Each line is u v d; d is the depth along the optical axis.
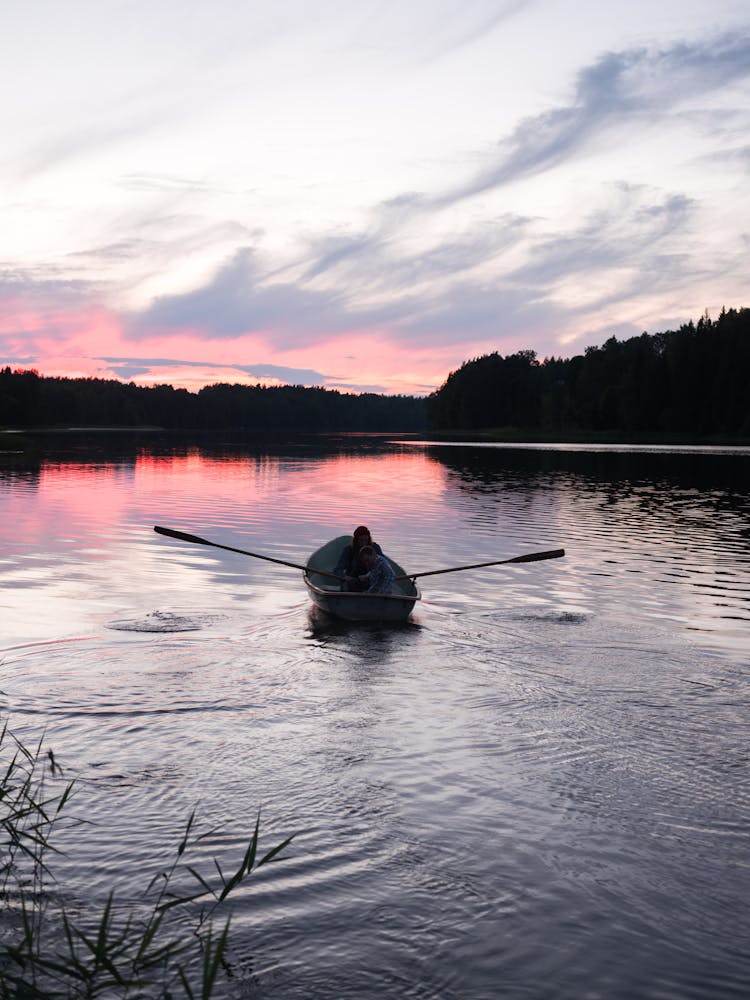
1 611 9.38
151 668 7.16
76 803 4.59
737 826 4.49
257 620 9.20
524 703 6.42
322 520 18.92
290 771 5.08
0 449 57.56
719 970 3.33
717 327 116.19
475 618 9.48
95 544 14.91
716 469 41.31
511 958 3.38
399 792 4.82
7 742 5.40
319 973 3.27
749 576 12.31
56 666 7.15
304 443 86.88
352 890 3.83
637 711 6.26
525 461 49.34
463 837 4.33
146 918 3.58
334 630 8.78
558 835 4.36
